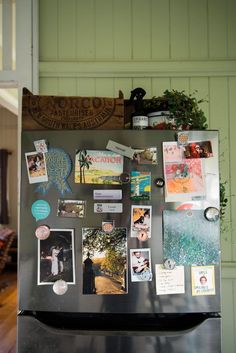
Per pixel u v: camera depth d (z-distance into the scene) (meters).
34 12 1.95
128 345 1.22
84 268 1.25
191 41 1.99
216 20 1.99
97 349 1.22
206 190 1.28
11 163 6.33
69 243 1.26
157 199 1.27
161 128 1.45
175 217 1.27
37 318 1.26
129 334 1.22
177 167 1.28
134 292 1.25
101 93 1.98
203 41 1.99
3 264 4.49
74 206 1.27
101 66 1.96
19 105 1.95
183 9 1.99
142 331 1.24
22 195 1.29
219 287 1.27
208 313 1.27
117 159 1.28
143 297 1.25
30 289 1.26
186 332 1.23
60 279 1.25
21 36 1.95
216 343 1.24
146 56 1.99
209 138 1.29
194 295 1.26
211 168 1.29
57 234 1.26
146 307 1.25
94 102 1.40
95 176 1.27
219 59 1.98
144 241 1.26
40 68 1.97
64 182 1.28
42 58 1.98
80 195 1.27
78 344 1.23
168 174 1.28
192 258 1.26
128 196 1.27
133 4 1.99
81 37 1.98
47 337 1.24
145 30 1.99
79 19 1.98
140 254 1.25
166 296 1.25
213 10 1.99
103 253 1.25
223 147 1.98
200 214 1.27
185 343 1.23
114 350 1.22
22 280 1.26
